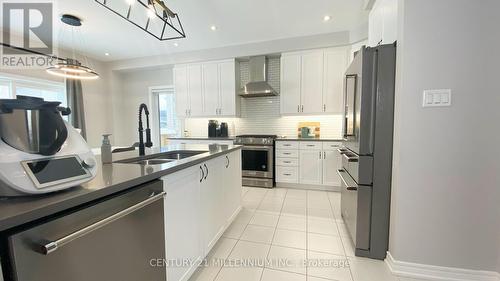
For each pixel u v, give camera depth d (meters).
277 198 3.42
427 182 1.60
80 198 0.80
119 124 5.51
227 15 3.12
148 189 1.15
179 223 1.46
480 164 1.51
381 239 1.86
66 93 4.36
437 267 1.63
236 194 2.62
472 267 1.57
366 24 3.40
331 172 3.72
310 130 4.31
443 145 1.56
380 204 1.84
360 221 1.89
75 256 0.79
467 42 1.48
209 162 1.90
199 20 3.26
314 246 2.09
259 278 1.67
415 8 1.54
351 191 2.11
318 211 2.90
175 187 1.41
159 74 5.29
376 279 1.65
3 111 0.75
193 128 5.16
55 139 0.87
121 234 0.99
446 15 1.50
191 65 4.69
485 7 1.44
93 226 0.83
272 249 2.04
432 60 1.54
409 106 1.60
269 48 4.11
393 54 1.72
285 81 4.12
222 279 1.66
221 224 2.17
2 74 3.51
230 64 4.41
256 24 3.43
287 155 3.94
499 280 1.51
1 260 0.64
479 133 1.50
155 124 5.53
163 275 1.30
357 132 1.91
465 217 1.56
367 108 1.80
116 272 0.97
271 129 4.62
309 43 3.90
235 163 2.58
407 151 1.62
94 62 4.97
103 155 1.44
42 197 0.76
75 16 3.03
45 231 0.70
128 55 4.83
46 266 0.71
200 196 1.73
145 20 3.16
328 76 3.88
